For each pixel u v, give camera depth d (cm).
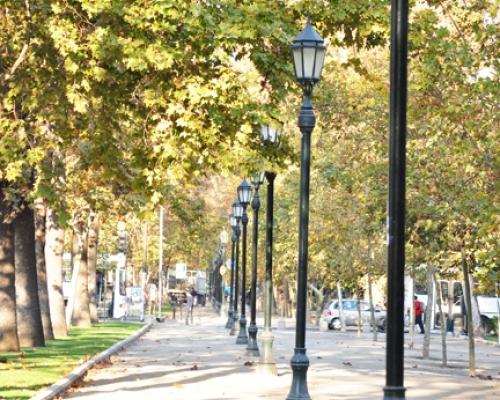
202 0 2258
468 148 2652
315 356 4272
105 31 2234
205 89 2222
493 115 2497
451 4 2578
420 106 2734
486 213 2697
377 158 3969
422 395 2609
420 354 4859
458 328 8106
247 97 2250
